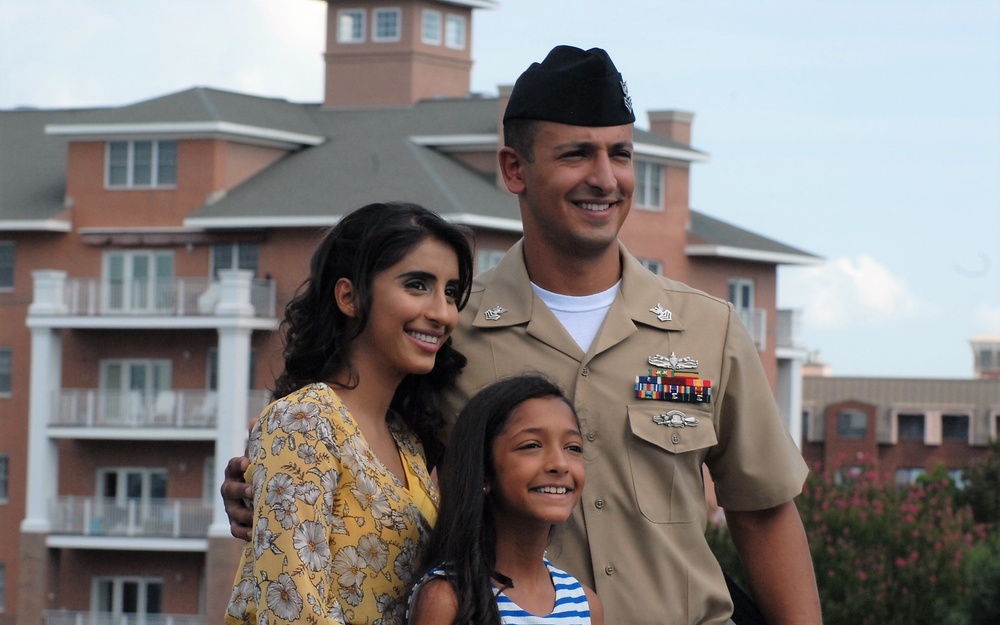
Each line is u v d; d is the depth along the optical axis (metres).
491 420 5.08
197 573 40.75
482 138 43.09
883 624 24.39
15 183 44.66
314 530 4.82
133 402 41.19
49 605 41.31
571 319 5.77
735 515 5.95
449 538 4.99
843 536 25.44
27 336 43.22
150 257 42.53
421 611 4.92
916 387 71.94
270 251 41.28
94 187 43.00
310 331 5.25
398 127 44.66
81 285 42.00
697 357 5.77
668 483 5.68
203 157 42.09
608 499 5.64
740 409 5.82
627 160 5.70
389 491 5.03
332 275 5.23
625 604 5.59
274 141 43.28
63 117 47.81
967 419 70.81
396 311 5.15
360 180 41.72
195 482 41.12
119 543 40.50
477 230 40.25
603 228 5.62
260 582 4.79
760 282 48.22
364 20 49.09
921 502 27.95
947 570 25.02
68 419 41.59
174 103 42.91
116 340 42.12
